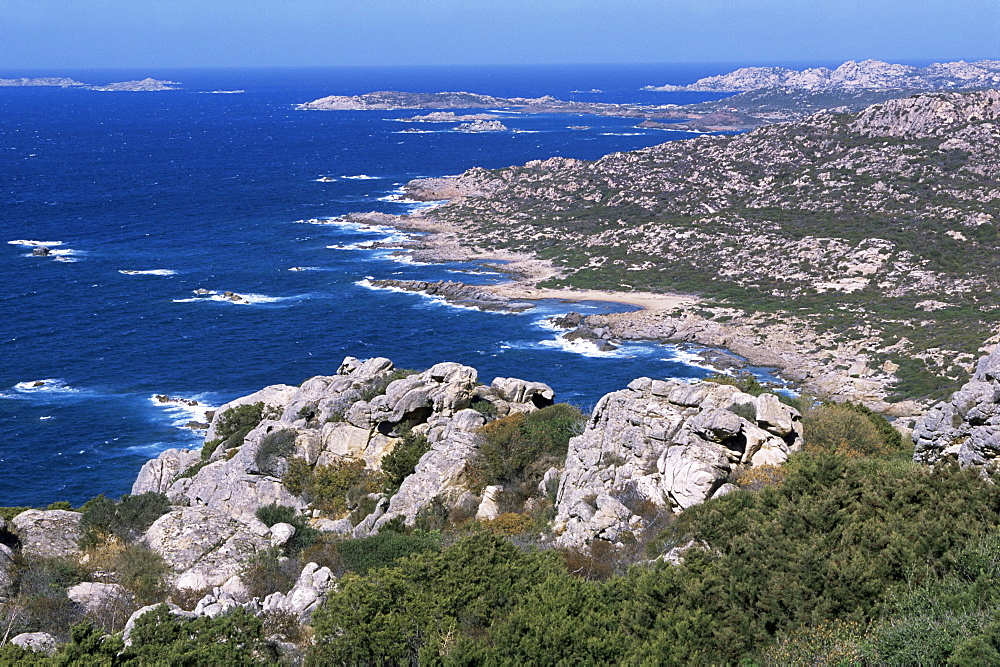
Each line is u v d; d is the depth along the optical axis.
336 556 29.23
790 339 113.56
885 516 23.02
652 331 118.25
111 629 24.08
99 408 92.62
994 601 18.31
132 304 132.62
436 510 35.12
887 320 115.88
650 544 26.02
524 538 29.70
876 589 19.97
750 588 20.89
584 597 21.64
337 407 47.62
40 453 81.50
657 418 31.94
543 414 43.69
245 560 28.97
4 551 27.36
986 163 180.25
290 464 43.06
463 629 21.50
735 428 30.16
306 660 20.98
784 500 24.92
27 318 124.25
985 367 28.69
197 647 20.67
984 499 22.92
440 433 42.56
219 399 95.75
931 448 28.67
